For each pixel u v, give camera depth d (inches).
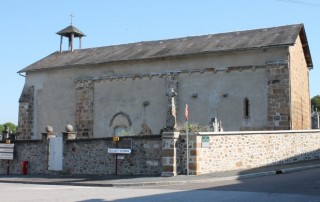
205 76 1048.8
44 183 741.9
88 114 1196.5
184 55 1064.2
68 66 1235.9
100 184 665.6
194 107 1050.1
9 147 960.3
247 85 998.4
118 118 1151.0
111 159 810.8
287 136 892.0
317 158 995.9
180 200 427.8
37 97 1301.7
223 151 753.0
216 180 652.7
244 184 579.8
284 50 967.6
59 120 1247.5
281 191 490.3
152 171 760.3
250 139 803.4
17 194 506.3
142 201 423.8
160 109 1093.1
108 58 1189.7
